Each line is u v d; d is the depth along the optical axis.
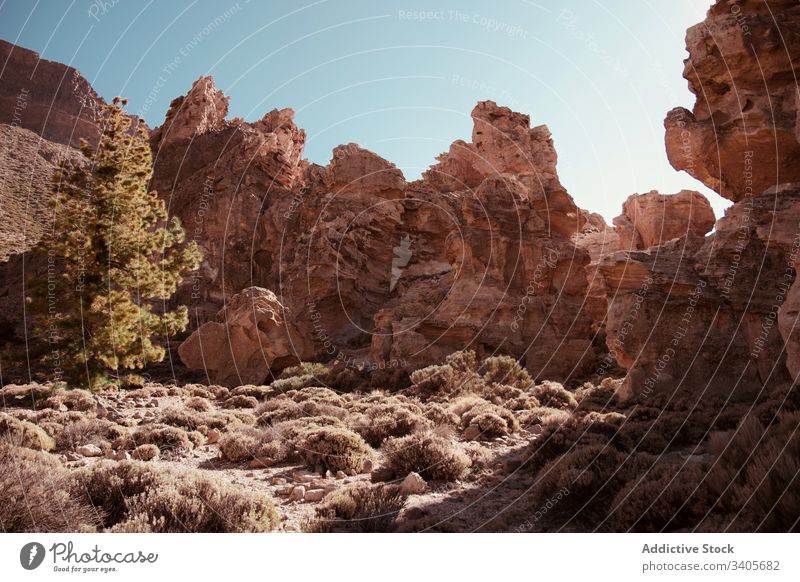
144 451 9.55
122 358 21.92
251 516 5.48
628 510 5.47
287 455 9.83
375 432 11.86
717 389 14.99
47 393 18.66
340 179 44.94
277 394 22.67
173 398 20.97
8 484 4.64
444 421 13.46
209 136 53.84
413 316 31.98
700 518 5.15
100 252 21.70
